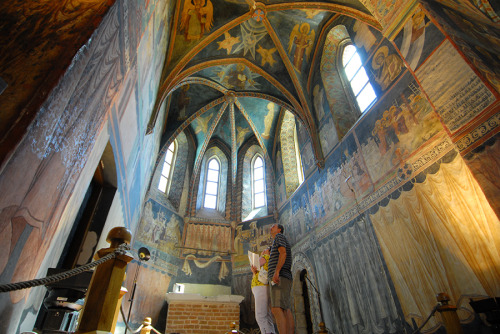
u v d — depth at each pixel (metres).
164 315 11.42
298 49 12.05
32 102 1.98
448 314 4.05
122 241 2.45
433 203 6.18
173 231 13.57
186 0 9.52
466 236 5.40
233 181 16.06
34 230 2.46
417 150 6.88
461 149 4.43
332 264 9.38
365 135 8.84
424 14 5.32
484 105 4.18
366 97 9.88
